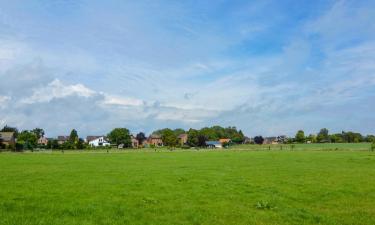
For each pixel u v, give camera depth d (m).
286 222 17.39
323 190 27.27
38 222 16.88
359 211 19.92
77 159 75.50
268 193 25.97
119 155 98.31
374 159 66.81
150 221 17.50
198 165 55.56
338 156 80.19
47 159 75.44
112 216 18.28
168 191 26.77
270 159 71.12
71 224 16.56
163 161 67.38
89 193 25.45
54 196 24.08
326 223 17.20
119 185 29.81
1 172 42.47
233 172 42.69
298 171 43.53
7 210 19.67
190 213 19.14
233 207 20.86
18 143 165.00
